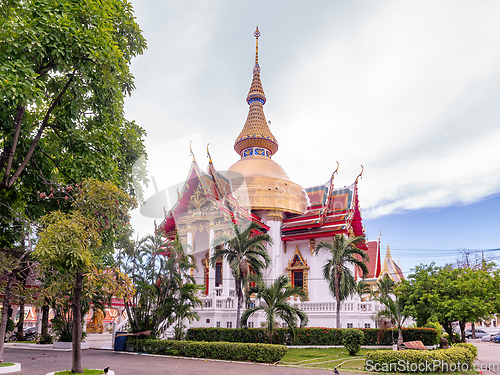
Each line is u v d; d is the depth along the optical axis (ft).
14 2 43.50
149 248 78.38
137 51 64.08
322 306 101.09
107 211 42.63
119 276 44.60
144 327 80.59
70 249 36.24
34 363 60.54
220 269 117.60
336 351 80.33
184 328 86.84
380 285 107.76
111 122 59.72
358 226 130.00
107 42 46.96
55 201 53.47
